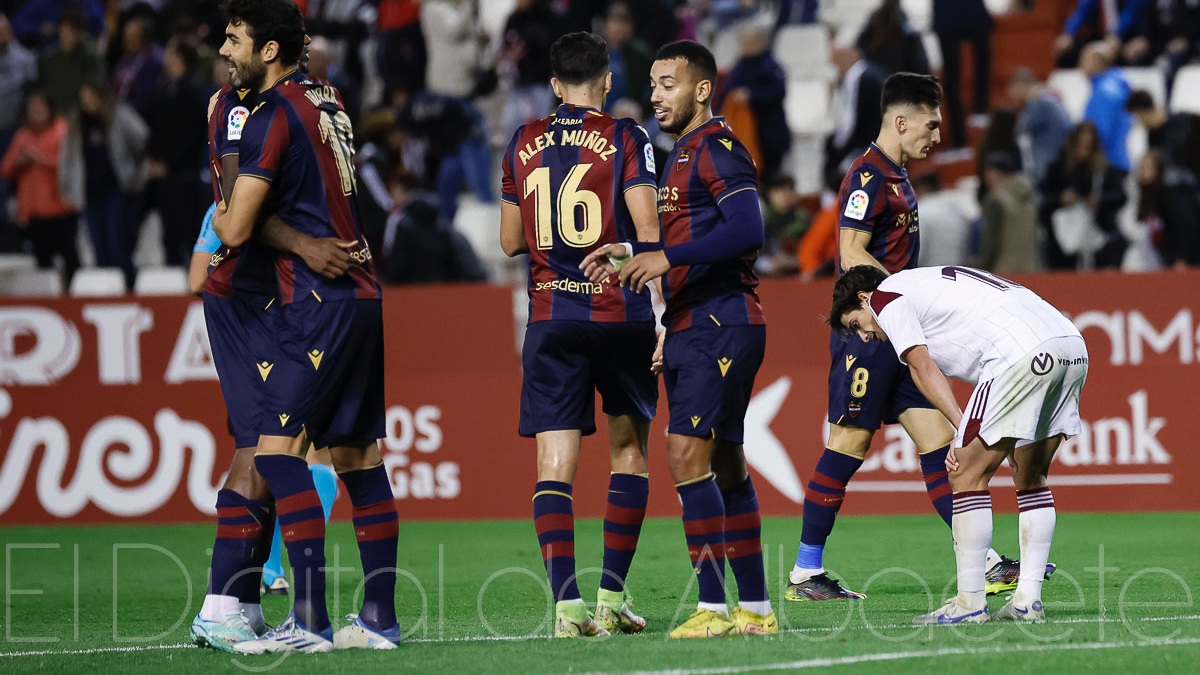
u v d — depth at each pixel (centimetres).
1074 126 4706
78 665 1733
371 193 4372
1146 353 3522
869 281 1992
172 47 4647
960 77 4984
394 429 3744
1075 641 1725
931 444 2297
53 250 4766
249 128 1758
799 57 5591
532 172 1905
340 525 3609
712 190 1836
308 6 5666
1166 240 4225
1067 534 3089
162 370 3759
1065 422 1930
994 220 4050
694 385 1816
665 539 3194
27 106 4803
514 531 3425
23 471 3756
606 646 1738
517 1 5203
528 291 1933
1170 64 5216
